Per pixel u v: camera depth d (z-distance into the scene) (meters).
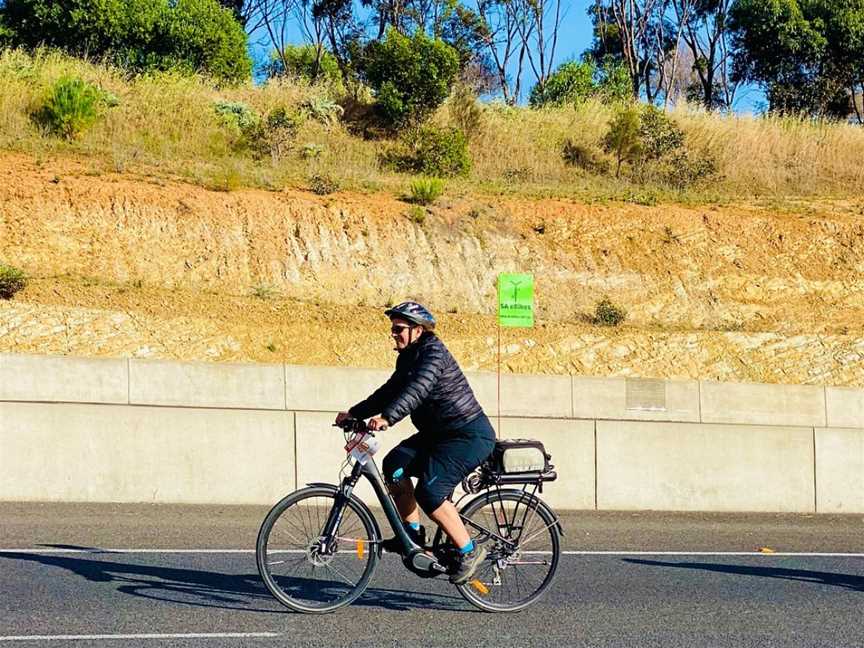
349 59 42.06
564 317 19.84
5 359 11.60
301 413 12.27
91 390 11.82
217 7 32.72
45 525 10.05
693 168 27.81
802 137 30.75
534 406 13.10
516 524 7.44
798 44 37.16
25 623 6.52
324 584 7.28
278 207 20.33
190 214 19.55
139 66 30.89
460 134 26.72
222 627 6.61
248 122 26.69
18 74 25.17
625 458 12.96
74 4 30.22
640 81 47.09
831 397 14.14
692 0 45.03
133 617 6.76
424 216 21.25
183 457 11.84
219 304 17.67
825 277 21.89
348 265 19.98
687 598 7.97
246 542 9.59
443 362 6.99
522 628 6.88
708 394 13.73
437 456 7.02
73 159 21.33
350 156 27.39
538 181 27.12
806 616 7.52
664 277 21.41
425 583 8.17
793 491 13.34
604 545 10.31
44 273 17.67
